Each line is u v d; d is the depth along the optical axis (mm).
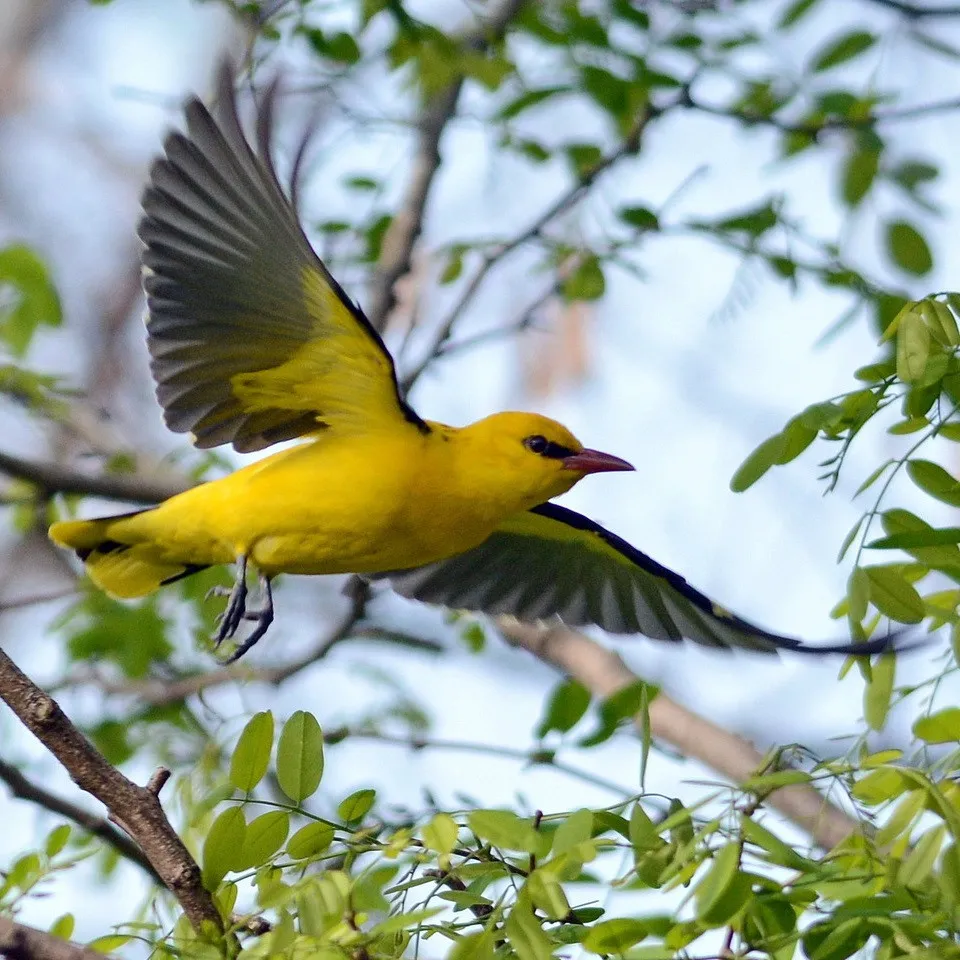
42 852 7711
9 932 6145
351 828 7281
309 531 10086
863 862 6668
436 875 6738
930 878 6203
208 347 9906
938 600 7648
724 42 13938
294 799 6891
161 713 13562
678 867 6121
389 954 6445
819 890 6277
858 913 6094
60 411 14703
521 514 11969
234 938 6602
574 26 13883
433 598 12539
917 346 7246
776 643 11359
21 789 9898
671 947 6035
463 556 12492
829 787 6809
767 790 6402
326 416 10180
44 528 14141
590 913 6836
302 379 10023
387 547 10289
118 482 14000
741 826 6055
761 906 6262
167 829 7129
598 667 13883
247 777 6992
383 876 7074
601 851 6473
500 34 14195
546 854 6270
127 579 11070
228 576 14328
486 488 10281
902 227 12688
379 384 9930
